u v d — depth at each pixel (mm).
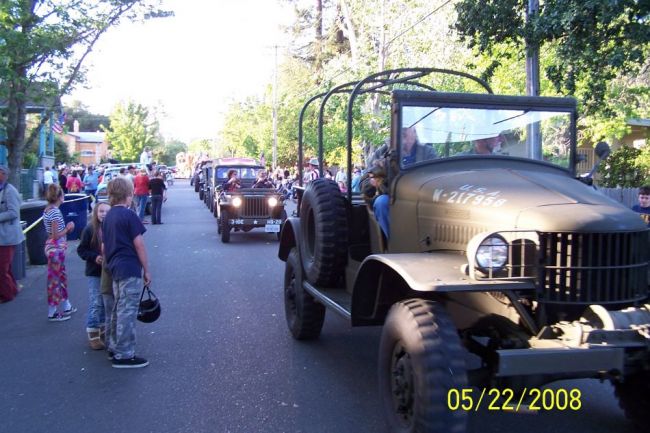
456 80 18484
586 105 9430
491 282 3734
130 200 6449
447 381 3695
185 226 20344
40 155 24844
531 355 3529
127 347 6191
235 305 8953
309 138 29859
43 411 5109
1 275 9117
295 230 6973
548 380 3855
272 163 45125
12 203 9070
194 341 7129
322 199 6129
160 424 4828
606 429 4719
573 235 3799
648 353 3734
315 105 30875
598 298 3812
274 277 11227
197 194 40031
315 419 4898
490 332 4340
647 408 4438
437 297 4484
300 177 7746
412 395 3893
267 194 16391
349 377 5891
